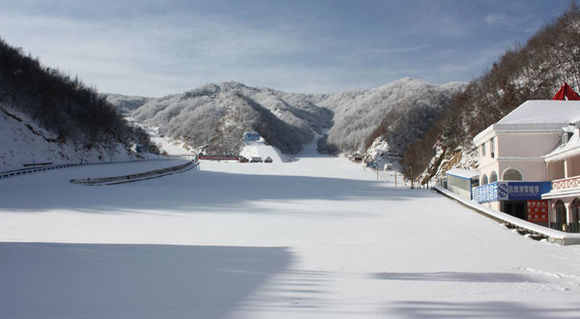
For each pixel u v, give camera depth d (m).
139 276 9.84
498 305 7.08
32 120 71.88
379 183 58.22
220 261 12.67
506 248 16.61
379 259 13.38
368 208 32.66
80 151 77.19
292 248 16.11
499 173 30.09
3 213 26.25
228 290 8.50
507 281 9.94
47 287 8.37
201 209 30.66
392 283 9.38
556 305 7.06
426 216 28.25
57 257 12.09
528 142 29.94
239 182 56.81
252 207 32.53
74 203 31.27
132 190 41.19
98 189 40.69
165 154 145.38
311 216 28.12
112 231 21.61
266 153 141.75
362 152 173.50
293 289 8.64
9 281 8.79
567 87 38.12
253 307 7.10
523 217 29.67
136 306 7.12
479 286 9.07
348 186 53.41
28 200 32.06
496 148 30.44
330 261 12.88
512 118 31.58
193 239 19.67
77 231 21.38
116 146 92.00
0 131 62.91
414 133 133.62
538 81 65.62
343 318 6.39
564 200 27.30
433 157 74.69
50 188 39.72
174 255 13.79
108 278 9.45
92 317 6.39
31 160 63.00
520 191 29.12
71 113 84.38
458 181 41.41
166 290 8.43
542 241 19.88
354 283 9.34
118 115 119.12
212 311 6.83
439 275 10.62
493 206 30.80
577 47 64.50
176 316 6.51
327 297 7.87
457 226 24.00
